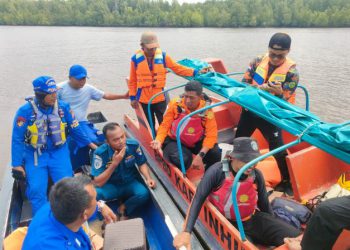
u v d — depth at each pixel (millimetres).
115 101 12344
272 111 2584
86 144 3887
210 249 2775
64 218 1783
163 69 4395
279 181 3607
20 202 3779
